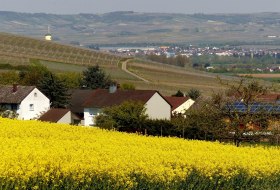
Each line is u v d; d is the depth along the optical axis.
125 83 194.25
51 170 39.41
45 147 47.25
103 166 41.56
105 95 138.38
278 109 71.31
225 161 49.59
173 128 88.88
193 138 83.81
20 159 40.38
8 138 52.72
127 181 41.28
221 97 70.94
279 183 50.50
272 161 52.38
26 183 38.28
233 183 48.09
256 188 49.16
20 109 140.25
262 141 76.06
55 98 149.25
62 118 124.44
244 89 69.69
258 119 69.12
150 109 126.56
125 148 51.00
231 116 70.06
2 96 141.88
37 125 66.25
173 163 46.78
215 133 70.62
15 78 170.62
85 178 40.56
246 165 49.06
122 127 96.00
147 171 43.03
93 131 66.44
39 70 182.62
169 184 43.72
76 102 148.00
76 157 42.84
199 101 81.50
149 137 63.12
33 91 142.75
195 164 46.88
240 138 69.88
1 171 37.59
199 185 46.31
